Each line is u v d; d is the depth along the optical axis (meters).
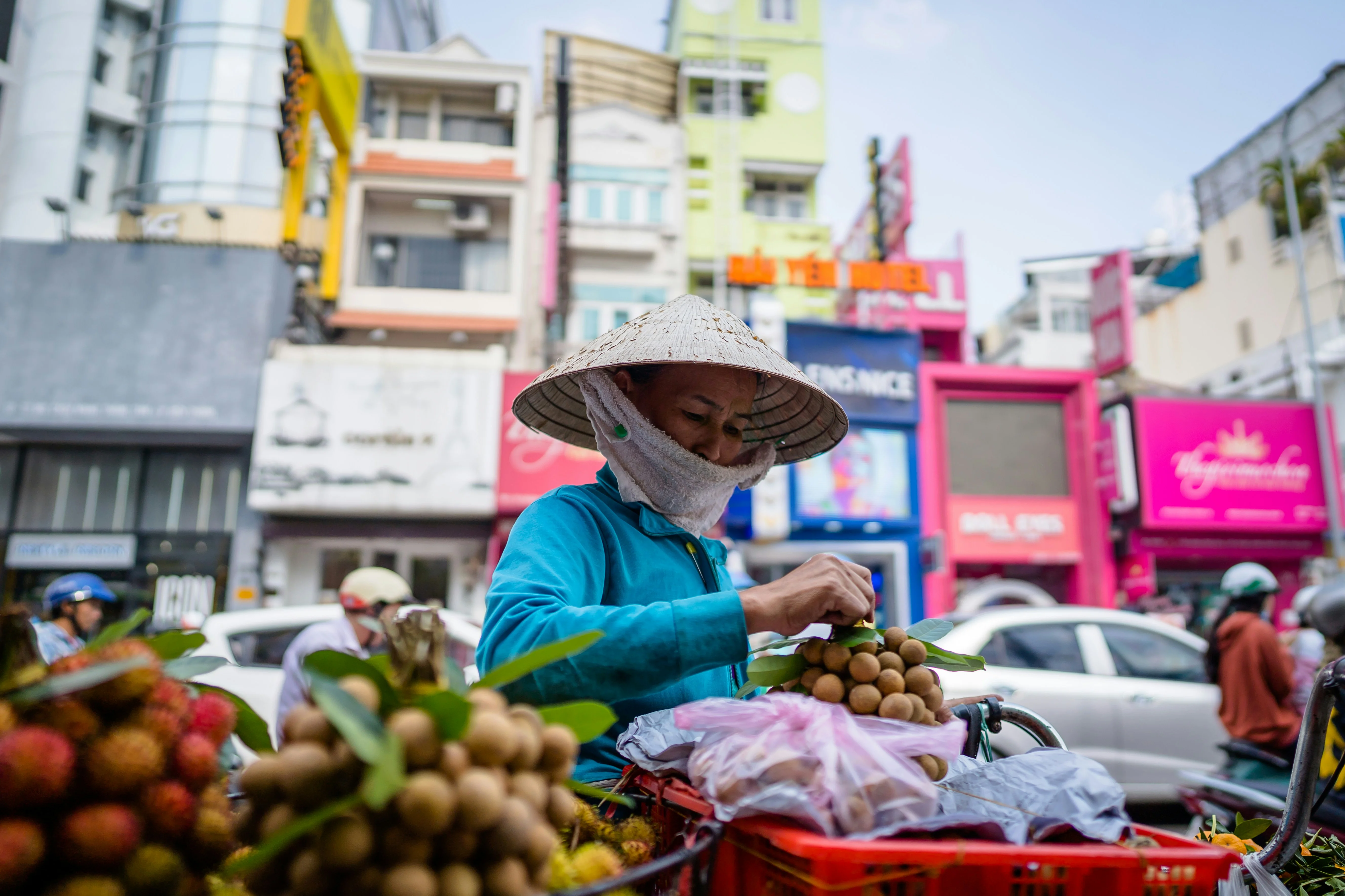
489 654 1.15
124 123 16.08
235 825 0.70
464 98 15.75
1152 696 5.21
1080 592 13.78
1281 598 13.88
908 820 0.87
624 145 15.70
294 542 12.52
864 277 13.91
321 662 0.73
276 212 14.95
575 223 15.14
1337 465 13.85
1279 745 3.83
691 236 16.47
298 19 12.41
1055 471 14.13
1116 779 5.05
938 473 13.75
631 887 0.97
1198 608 14.04
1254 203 21.89
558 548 1.30
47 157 15.48
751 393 1.53
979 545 13.59
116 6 16.39
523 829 0.65
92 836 0.58
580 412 1.80
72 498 12.43
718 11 18.19
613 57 17.52
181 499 12.51
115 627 0.81
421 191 14.89
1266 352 21.02
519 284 14.78
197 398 12.30
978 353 27.59
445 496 12.12
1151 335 25.50
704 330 1.40
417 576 12.62
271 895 0.66
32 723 0.64
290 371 12.20
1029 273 24.98
